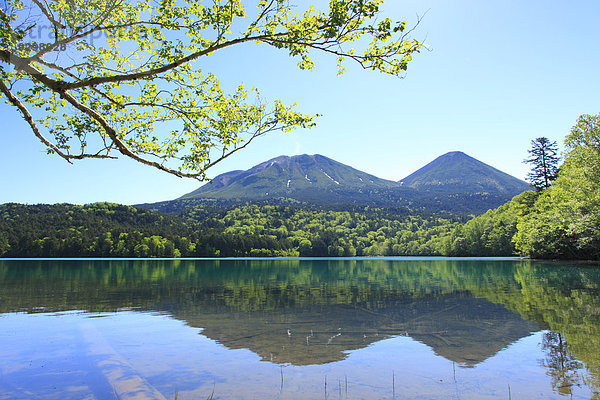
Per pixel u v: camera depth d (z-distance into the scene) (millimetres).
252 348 9000
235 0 7426
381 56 7297
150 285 25422
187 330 11023
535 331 10117
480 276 30031
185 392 6215
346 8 6938
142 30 8281
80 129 8688
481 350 8523
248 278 32188
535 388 6184
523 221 62562
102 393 6184
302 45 7367
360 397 5957
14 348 9062
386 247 157125
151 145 9320
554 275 28562
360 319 12477
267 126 9633
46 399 5965
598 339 9148
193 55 7117
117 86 9250
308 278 31844
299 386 6477
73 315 13547
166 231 126125
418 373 7078
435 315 12945
